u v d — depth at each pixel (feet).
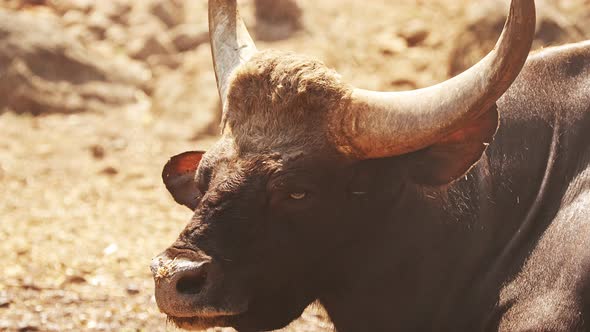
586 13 202.80
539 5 196.95
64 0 238.48
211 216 60.13
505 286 65.10
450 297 66.54
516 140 67.82
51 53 208.03
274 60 62.23
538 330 62.18
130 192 155.53
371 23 234.38
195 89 200.44
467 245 66.39
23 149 178.91
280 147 60.85
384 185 62.64
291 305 63.72
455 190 66.03
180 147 183.62
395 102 60.44
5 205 146.61
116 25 232.32
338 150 61.05
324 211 61.62
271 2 232.32
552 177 66.54
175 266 58.65
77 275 111.55
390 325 66.64
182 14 241.55
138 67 218.79
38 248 124.36
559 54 68.95
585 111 66.64
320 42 225.76
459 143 61.05
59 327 96.22
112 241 128.67
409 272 65.57
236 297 60.13
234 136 61.82
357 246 63.93
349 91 61.46
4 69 202.18
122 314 99.76
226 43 70.08
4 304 101.96
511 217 67.26
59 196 152.56
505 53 56.39
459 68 198.59
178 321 60.64
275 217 60.80
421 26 226.79
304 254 62.28
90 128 193.16
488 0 199.31
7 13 214.48
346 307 66.44
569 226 64.13
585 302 61.52
